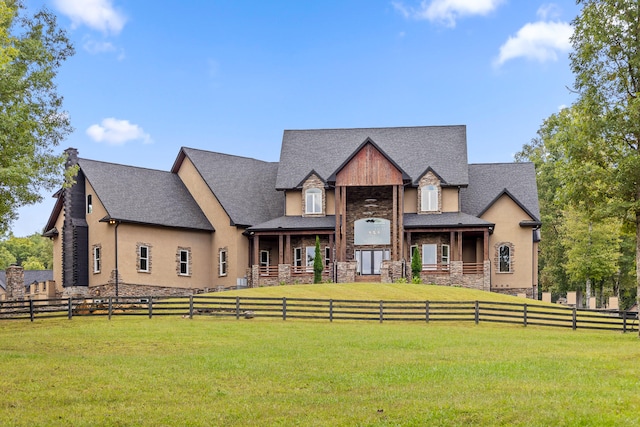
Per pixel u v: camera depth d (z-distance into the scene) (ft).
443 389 59.26
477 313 111.65
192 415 52.70
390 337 93.76
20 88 92.38
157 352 81.25
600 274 198.49
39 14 105.29
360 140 189.37
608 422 48.08
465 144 184.03
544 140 249.96
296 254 176.76
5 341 88.99
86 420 51.57
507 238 174.81
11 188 94.58
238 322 108.47
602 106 97.86
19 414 53.16
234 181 182.09
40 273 278.46
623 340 95.50
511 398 54.70
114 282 155.63
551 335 100.63
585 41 98.07
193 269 170.40
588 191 99.40
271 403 55.77
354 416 51.44
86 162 165.68
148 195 169.07
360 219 173.88
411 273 165.99
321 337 93.40
